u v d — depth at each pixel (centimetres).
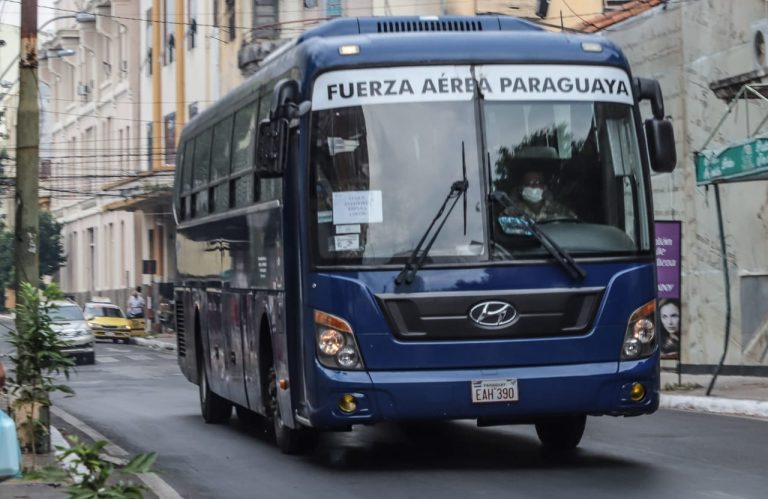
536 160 1297
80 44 8156
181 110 6078
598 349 1277
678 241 2536
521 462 1427
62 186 8662
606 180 1307
